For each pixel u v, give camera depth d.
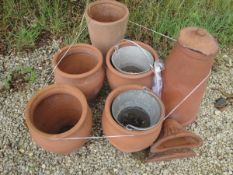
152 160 1.52
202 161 1.55
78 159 1.52
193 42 1.31
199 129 1.65
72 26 2.01
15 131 1.60
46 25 2.00
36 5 2.06
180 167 1.53
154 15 2.02
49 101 1.42
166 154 1.52
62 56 1.52
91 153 1.54
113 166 1.51
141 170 1.51
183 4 2.06
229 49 2.00
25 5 2.04
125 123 1.48
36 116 1.39
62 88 1.40
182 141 1.50
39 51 1.90
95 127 1.62
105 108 1.35
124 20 1.53
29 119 1.30
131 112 1.49
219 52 1.97
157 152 1.50
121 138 1.33
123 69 1.62
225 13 2.04
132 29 1.99
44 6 1.99
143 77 1.45
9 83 1.76
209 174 1.52
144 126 1.47
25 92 1.74
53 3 2.05
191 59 1.33
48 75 1.80
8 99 1.71
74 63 1.59
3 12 2.01
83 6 2.10
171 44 1.94
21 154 1.53
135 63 1.61
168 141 1.50
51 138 1.27
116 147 1.46
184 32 1.35
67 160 1.52
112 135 1.35
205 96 1.78
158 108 1.39
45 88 1.39
